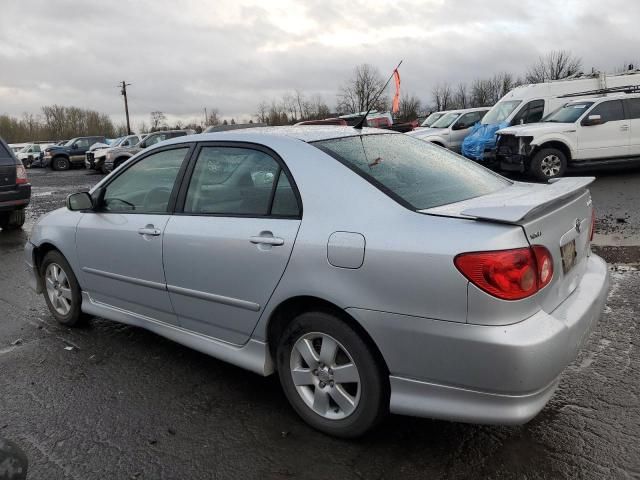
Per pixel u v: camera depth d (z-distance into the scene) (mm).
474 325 2271
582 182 2977
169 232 3408
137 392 3447
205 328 3373
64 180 22500
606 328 4039
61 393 3459
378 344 2516
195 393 3414
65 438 2955
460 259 2273
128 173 3926
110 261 3916
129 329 4551
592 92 14000
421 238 2396
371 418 2668
